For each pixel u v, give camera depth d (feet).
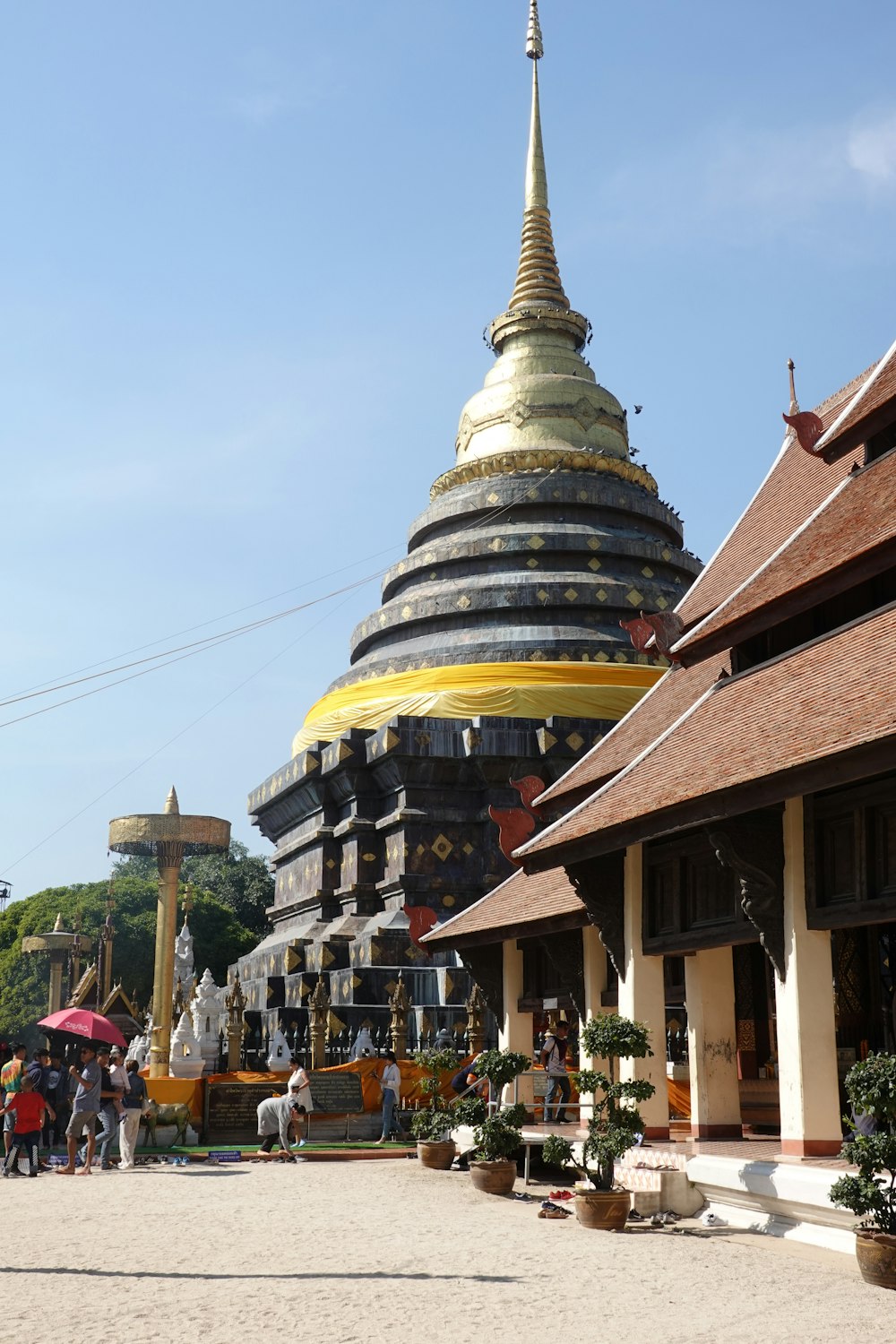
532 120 197.57
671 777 63.93
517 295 190.19
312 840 158.40
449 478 178.29
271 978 146.61
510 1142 75.31
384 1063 115.85
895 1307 41.57
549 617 159.63
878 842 54.19
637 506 172.55
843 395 90.79
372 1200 71.72
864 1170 46.78
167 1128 108.78
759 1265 49.55
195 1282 46.11
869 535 59.77
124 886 301.22
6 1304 42.24
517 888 98.78
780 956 58.49
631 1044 63.10
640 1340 36.78
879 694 51.90
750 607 65.82
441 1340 36.91
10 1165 89.30
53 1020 102.94
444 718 148.87
